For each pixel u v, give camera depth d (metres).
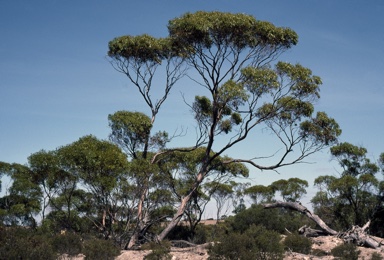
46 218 28.00
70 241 18.69
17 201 34.72
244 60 28.94
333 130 29.05
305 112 28.03
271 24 28.58
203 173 28.14
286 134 28.36
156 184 27.00
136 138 28.73
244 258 15.25
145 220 26.72
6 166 36.31
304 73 27.00
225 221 36.16
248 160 28.81
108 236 24.30
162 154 31.28
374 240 24.70
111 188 22.78
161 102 30.41
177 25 28.19
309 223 35.66
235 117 31.16
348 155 35.75
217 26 27.69
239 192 37.94
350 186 33.50
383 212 33.62
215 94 27.91
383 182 33.66
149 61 30.61
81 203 27.34
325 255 20.77
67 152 23.30
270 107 28.59
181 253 20.36
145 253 20.08
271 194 46.03
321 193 35.88
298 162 28.47
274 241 16.89
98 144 24.42
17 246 14.69
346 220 34.50
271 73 26.23
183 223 35.22
